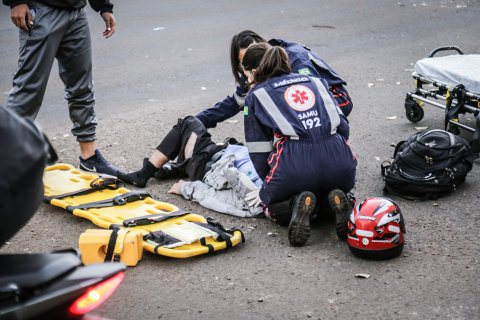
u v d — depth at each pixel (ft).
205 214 18.54
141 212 17.99
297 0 50.57
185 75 32.65
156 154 20.29
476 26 42.47
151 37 39.83
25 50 19.89
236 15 45.50
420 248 16.19
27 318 8.10
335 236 16.99
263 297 14.30
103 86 31.12
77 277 8.45
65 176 20.43
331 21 43.78
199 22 43.50
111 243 15.51
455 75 22.40
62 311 8.31
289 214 16.76
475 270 15.12
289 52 18.89
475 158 21.06
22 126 8.96
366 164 21.54
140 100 29.17
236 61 19.27
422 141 19.10
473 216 17.78
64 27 20.10
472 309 13.62
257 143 16.89
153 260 15.97
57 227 17.94
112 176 19.97
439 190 18.70
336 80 19.01
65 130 25.79
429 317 13.38
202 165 19.72
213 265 15.67
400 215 15.57
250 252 16.29
